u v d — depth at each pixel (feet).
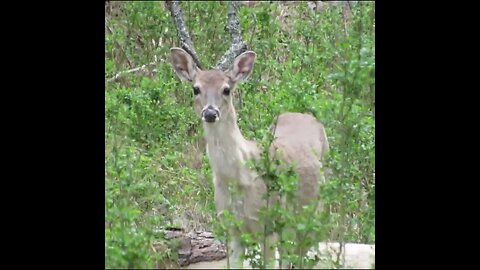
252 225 44.16
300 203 46.34
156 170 52.95
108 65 57.93
